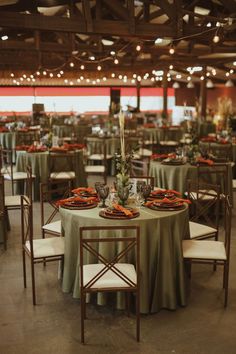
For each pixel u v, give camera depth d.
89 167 7.83
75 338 3.05
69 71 13.93
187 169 5.79
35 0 9.20
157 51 11.01
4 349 2.92
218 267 4.32
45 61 13.41
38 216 6.13
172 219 3.40
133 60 13.21
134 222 3.25
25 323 3.25
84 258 3.45
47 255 3.53
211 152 7.93
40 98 17.08
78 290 3.55
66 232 3.55
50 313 3.40
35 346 2.96
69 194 4.50
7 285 3.90
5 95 16.56
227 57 11.90
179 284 3.47
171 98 19.89
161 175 6.03
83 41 13.75
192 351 2.89
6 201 5.29
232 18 6.30
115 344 2.97
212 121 14.36
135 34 7.25
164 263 3.39
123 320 3.29
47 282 3.96
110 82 17.73
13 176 6.82
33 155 6.90
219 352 2.88
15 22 6.46
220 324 3.24
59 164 7.02
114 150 9.51
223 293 3.75
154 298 3.38
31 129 11.77
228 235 3.48
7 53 12.52
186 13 7.22
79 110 17.78
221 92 18.44
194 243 3.68
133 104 18.67
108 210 3.43
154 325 3.22
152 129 12.84
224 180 5.37
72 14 8.90
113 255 3.32
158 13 9.61
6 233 4.86
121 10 7.38
